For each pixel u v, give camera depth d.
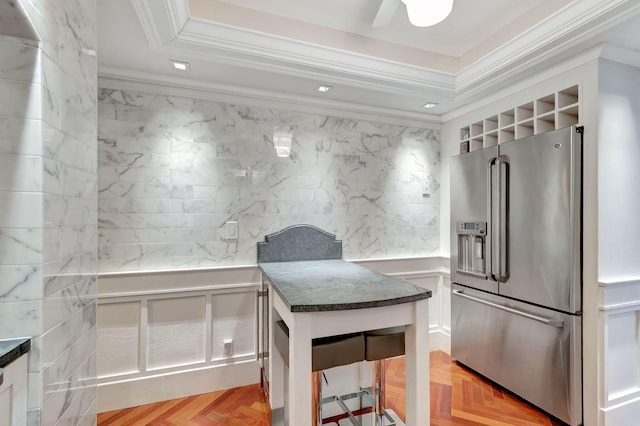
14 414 0.86
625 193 1.96
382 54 2.38
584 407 1.92
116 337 2.20
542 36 1.90
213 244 2.46
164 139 2.35
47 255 0.96
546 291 2.06
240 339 2.48
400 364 2.82
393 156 3.06
